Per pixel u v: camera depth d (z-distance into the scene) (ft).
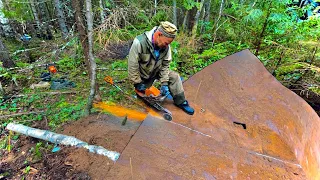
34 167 7.42
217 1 24.82
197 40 18.69
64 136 8.11
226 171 5.65
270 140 6.75
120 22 8.66
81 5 9.30
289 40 13.87
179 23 22.88
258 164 5.98
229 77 8.61
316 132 7.66
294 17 13.74
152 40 6.69
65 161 7.19
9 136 9.04
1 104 11.54
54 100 11.95
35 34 25.90
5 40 24.25
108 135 8.07
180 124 6.74
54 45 19.99
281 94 8.16
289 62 13.61
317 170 6.81
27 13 24.66
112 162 6.82
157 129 6.35
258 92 8.23
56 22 25.48
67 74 15.34
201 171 5.52
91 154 7.18
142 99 7.72
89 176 6.47
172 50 16.49
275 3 13.33
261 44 15.40
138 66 7.27
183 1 17.46
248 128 7.09
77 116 10.01
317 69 11.75
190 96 7.99
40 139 8.61
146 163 5.51
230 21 21.18
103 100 11.07
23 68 15.84
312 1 13.64
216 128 6.89
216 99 7.95
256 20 14.60
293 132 7.10
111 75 14.74
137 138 6.00
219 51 16.67
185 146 6.06
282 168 5.98
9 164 7.71
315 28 13.12
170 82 7.29
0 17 23.77
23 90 13.20
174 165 5.55
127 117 9.20
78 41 10.82
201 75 8.68
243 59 9.23
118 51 16.51
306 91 13.94
